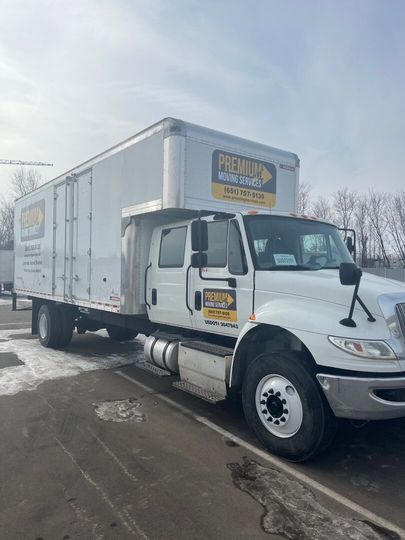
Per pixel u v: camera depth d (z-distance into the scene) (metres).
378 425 5.26
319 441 3.99
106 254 7.25
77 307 9.33
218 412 5.70
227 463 4.20
